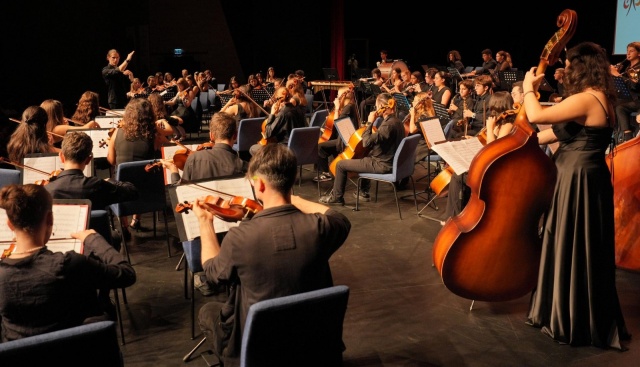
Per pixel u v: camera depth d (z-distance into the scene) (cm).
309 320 196
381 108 535
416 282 397
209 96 1054
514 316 344
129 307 364
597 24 1169
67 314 209
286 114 630
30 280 201
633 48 645
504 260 319
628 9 1066
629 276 393
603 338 305
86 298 221
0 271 200
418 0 1477
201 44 1445
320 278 214
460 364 295
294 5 1443
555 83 1255
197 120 864
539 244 322
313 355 204
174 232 504
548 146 451
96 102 594
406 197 604
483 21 1420
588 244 296
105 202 353
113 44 1271
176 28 1428
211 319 248
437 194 500
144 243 478
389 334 327
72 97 1203
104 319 225
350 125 610
